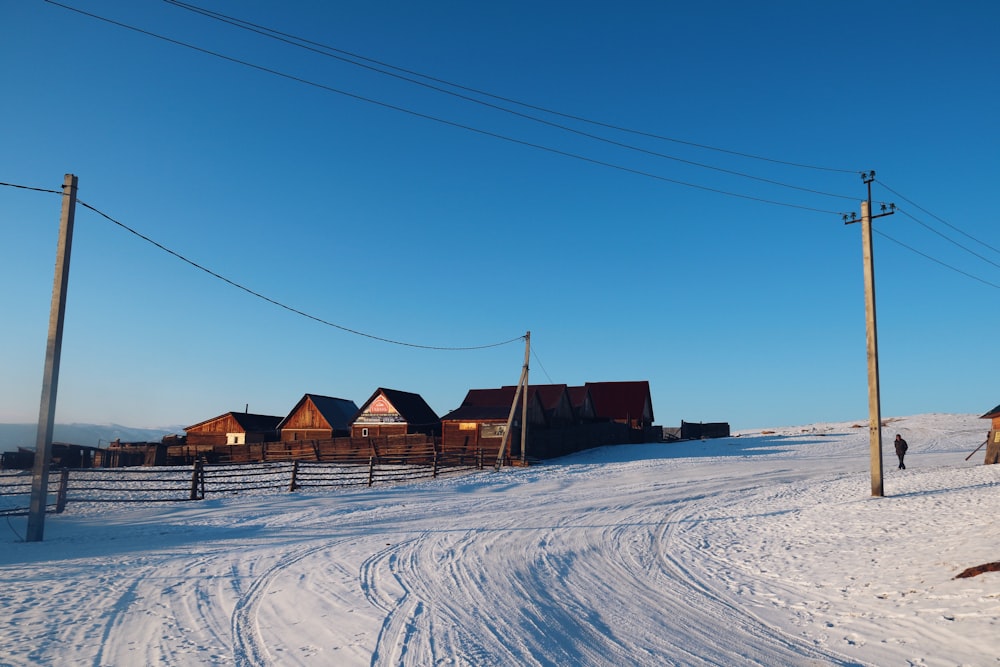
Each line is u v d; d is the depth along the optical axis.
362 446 45.16
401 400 55.22
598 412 69.56
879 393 23.06
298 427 57.94
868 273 23.69
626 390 71.25
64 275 18.28
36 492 17.48
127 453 50.59
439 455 39.06
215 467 42.03
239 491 29.55
